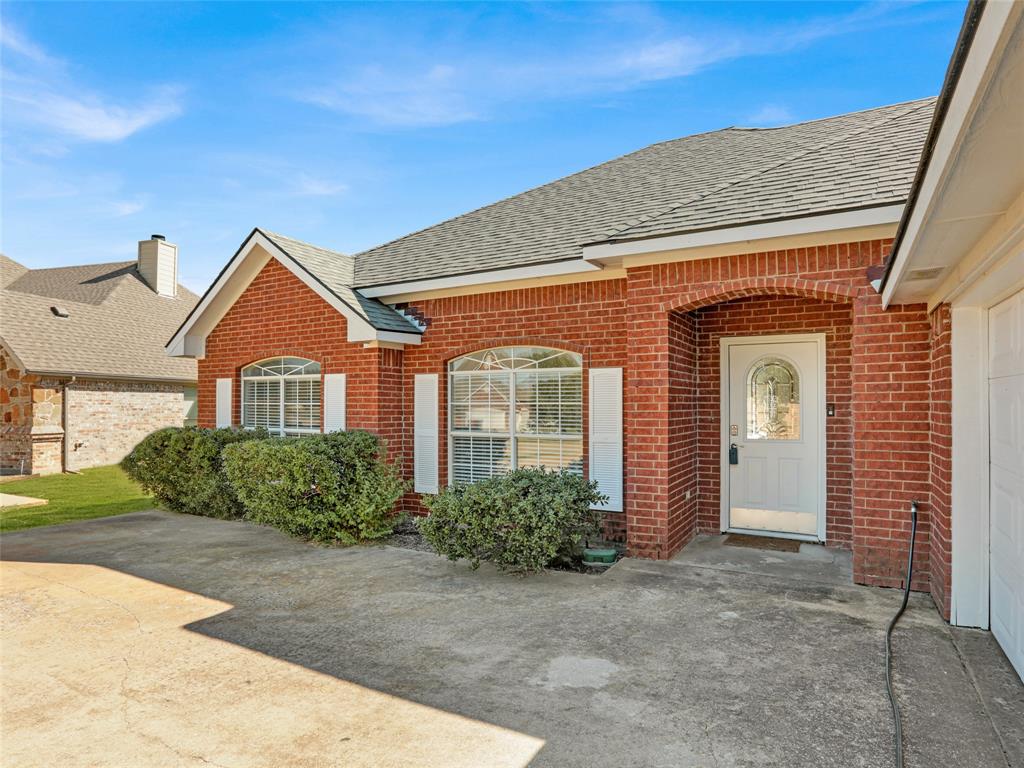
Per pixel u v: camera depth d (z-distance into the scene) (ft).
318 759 10.34
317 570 21.84
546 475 22.80
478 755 10.36
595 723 11.32
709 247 20.68
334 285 30.50
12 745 10.89
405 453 30.94
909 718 11.34
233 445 28.02
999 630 14.49
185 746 10.80
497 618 16.81
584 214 30.12
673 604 17.62
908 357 18.40
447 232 35.88
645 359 22.33
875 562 18.94
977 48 5.84
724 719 11.38
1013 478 13.50
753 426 25.50
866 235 18.85
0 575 21.48
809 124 31.94
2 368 53.83
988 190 8.91
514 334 27.81
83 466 55.42
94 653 14.85
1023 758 10.12
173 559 23.50
